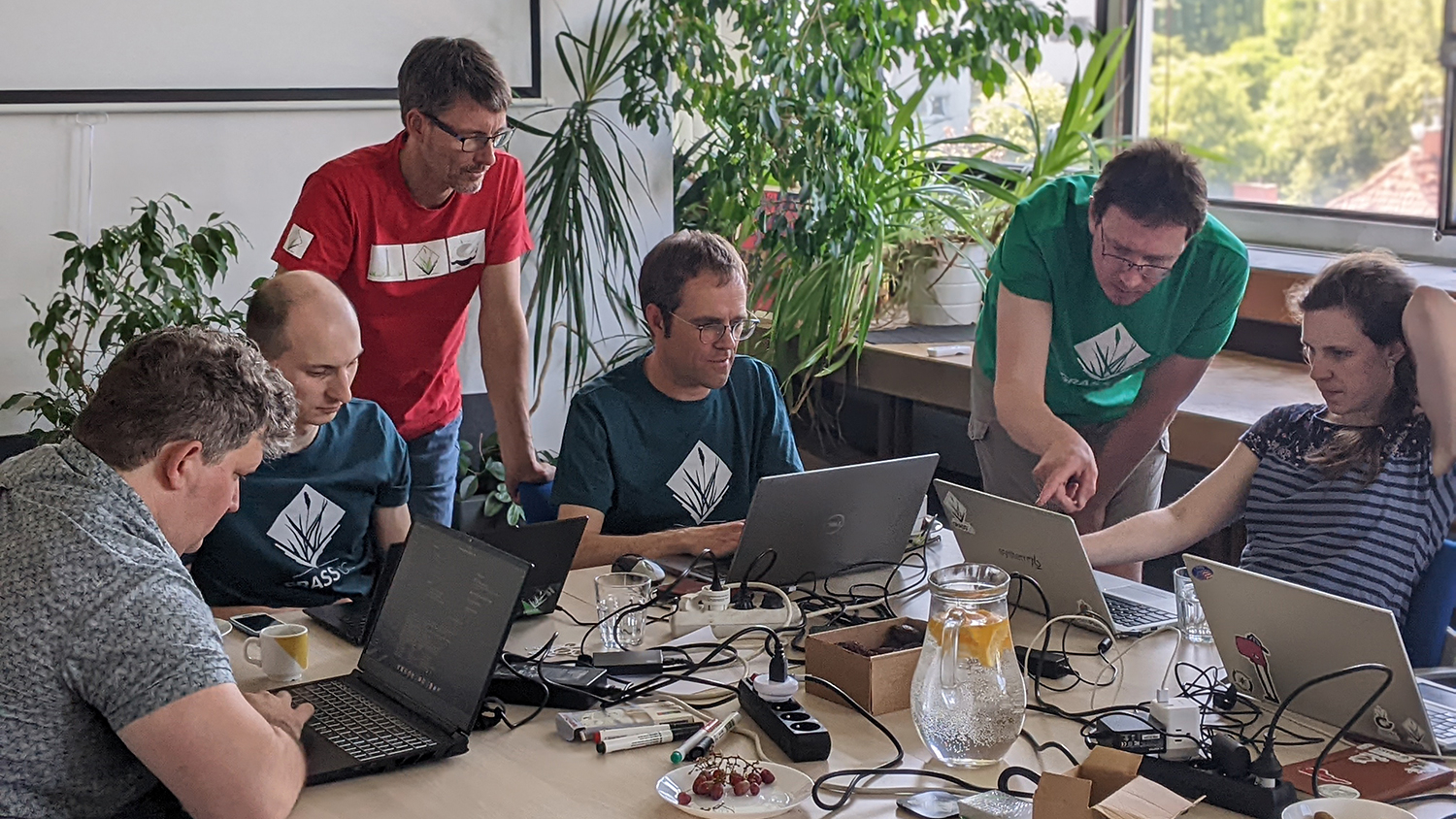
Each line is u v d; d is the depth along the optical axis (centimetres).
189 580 150
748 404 261
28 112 323
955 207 399
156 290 318
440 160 272
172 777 140
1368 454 217
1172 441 321
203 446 150
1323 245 388
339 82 362
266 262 363
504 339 305
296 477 232
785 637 199
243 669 188
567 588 222
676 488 253
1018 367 255
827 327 389
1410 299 210
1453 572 210
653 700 175
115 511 145
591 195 397
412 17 369
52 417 310
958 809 142
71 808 146
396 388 299
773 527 210
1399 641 152
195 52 342
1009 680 151
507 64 384
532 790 150
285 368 221
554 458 399
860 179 381
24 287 331
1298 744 161
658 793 148
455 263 295
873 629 184
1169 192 227
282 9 351
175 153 345
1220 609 174
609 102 399
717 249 244
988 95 403
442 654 169
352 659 193
